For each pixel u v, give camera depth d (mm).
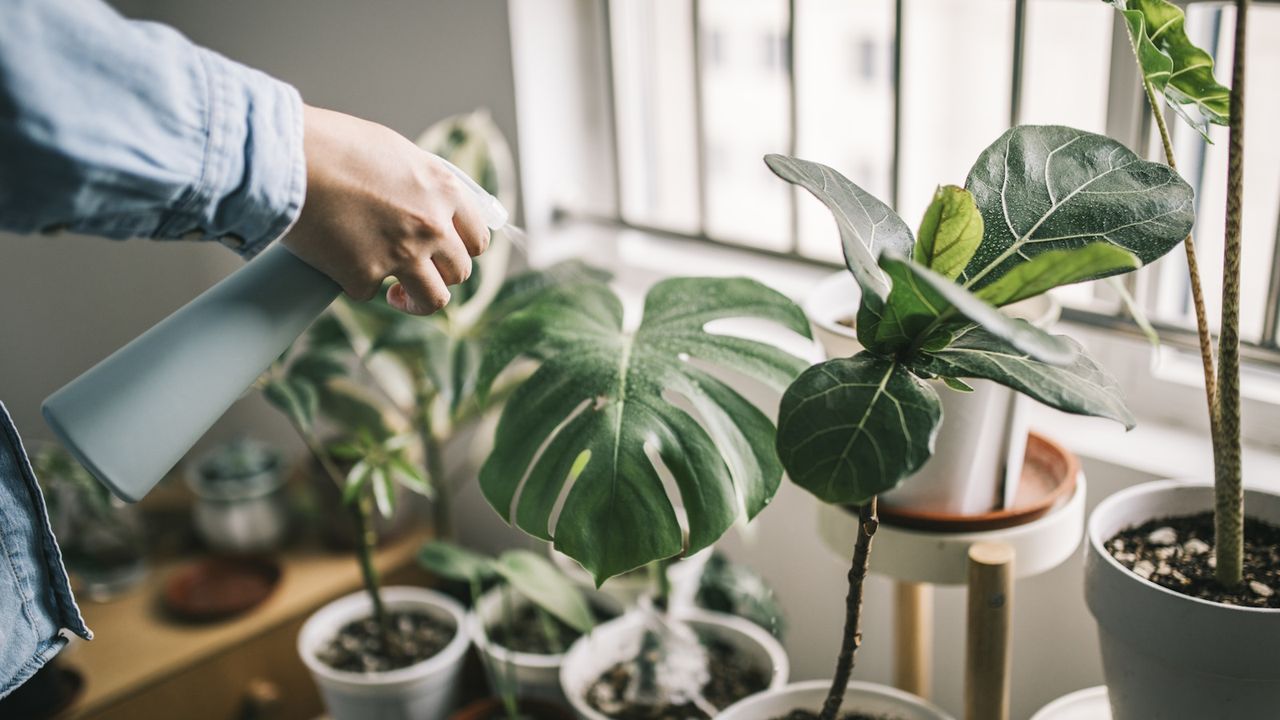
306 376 1283
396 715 1230
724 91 1841
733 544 1334
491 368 893
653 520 768
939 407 608
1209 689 724
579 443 802
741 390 1262
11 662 777
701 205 1411
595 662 1194
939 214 633
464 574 1165
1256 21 984
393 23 1459
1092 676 1080
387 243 688
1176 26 708
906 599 998
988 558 820
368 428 1361
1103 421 1103
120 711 1266
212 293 668
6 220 563
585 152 1471
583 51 1424
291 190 624
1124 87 1009
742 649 1188
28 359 1711
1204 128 812
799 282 1313
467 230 735
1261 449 1030
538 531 792
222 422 1909
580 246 1473
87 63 538
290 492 1585
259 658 1380
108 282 1752
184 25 1739
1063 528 876
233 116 597
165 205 590
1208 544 819
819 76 1327
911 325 635
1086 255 550
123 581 1449
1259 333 1038
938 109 2156
